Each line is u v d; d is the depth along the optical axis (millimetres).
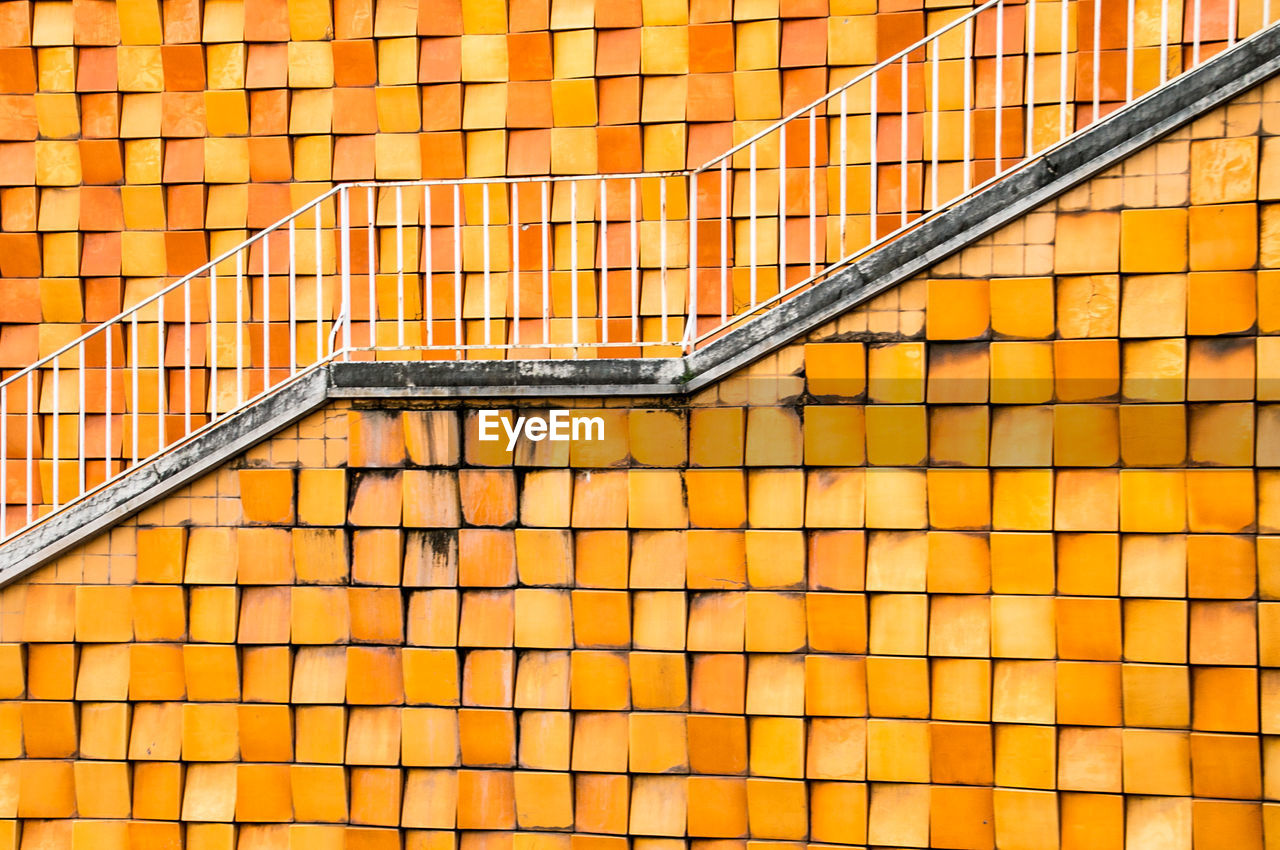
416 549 4312
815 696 4113
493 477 4277
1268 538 3809
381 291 5621
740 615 4164
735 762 4168
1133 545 3914
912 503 4051
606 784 4242
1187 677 3871
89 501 4359
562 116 5520
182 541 4352
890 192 5281
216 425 4324
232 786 4367
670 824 4195
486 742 4281
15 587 4402
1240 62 3752
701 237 5445
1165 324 3840
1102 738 3939
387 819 4312
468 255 5602
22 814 4387
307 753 4340
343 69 5605
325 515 4324
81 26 5688
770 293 5387
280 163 5648
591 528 4230
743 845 4168
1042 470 3957
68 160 5719
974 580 4016
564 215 5539
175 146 5699
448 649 4289
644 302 5473
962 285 3969
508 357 5543
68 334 5715
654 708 4211
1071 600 3947
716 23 5398
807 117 5355
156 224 5691
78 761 4391
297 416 4285
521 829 4266
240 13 5641
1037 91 5121
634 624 4223
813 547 4121
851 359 4059
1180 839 3873
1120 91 5074
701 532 4180
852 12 5305
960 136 5211
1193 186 3801
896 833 4066
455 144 5562
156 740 4379
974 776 4027
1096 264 3871
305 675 4344
